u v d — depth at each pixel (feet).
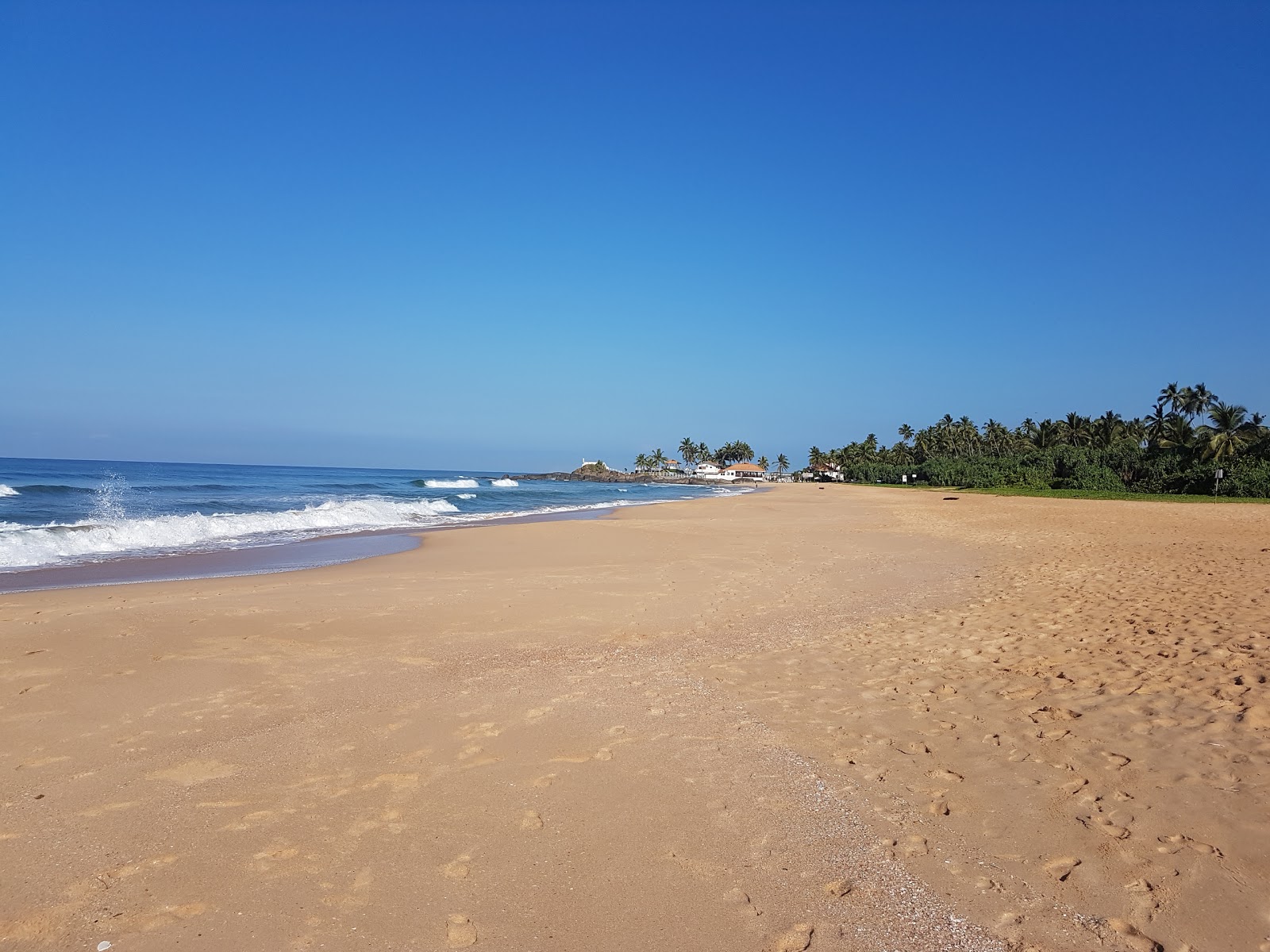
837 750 14.44
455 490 194.80
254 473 411.34
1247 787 11.77
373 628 25.64
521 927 9.11
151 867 10.39
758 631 25.31
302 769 13.79
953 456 333.01
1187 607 25.50
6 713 16.69
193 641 23.43
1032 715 15.80
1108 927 8.75
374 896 9.73
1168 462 174.81
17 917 9.21
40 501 98.32
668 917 9.27
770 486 368.27
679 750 14.66
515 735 15.51
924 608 29.09
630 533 65.57
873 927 8.97
